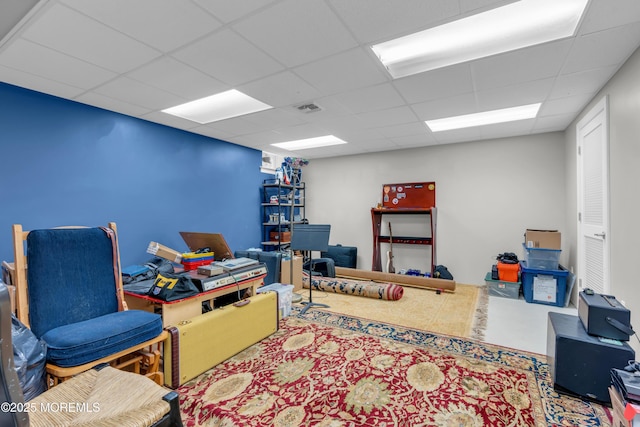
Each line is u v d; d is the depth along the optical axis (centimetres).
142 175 379
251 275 292
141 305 265
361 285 437
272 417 181
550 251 404
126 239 363
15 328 153
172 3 170
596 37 204
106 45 213
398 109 348
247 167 545
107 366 151
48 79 266
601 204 293
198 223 452
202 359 227
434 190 536
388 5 174
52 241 188
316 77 266
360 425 174
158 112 354
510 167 477
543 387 207
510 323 329
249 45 215
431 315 355
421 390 206
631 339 225
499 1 171
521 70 252
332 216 642
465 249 512
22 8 173
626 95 237
